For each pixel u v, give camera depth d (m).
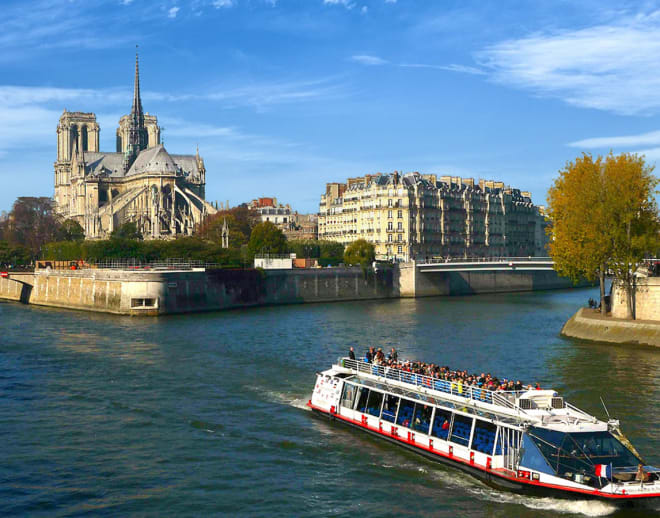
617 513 37.09
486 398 44.72
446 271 197.12
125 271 137.00
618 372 69.06
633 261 90.38
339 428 51.88
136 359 78.44
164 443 48.56
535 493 39.34
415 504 38.88
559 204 98.56
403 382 50.03
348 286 179.00
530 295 193.38
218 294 148.38
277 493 40.28
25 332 103.75
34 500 39.31
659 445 46.22
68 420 53.91
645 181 91.81
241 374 70.00
